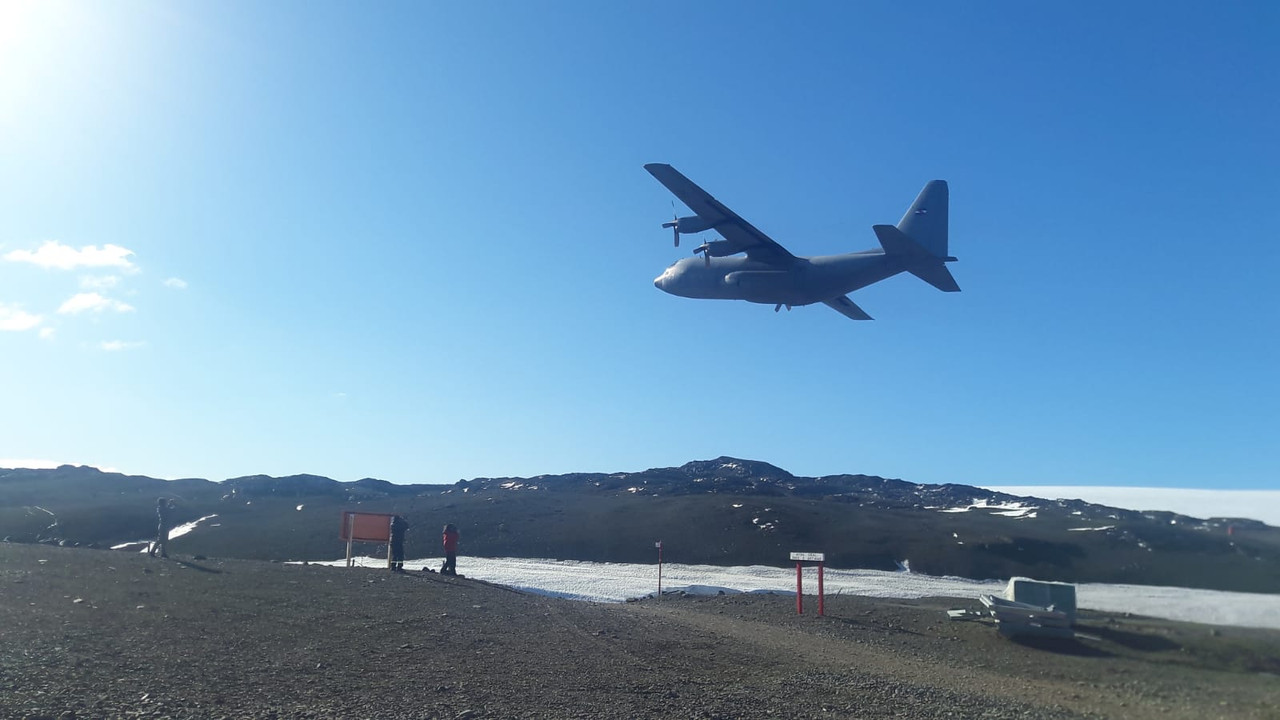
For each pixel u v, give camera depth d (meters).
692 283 40.69
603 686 11.84
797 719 10.60
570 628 17.31
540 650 14.48
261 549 43.66
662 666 13.75
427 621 16.66
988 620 21.19
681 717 10.33
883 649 17.94
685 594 31.31
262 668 11.45
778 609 25.55
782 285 38.16
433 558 43.31
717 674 13.40
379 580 22.66
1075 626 17.20
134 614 14.66
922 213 43.00
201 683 10.35
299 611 16.59
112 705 9.08
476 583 24.97
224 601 16.94
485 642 14.89
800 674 13.88
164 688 9.95
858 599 28.50
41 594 15.83
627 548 44.47
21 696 9.13
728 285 39.28
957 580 32.81
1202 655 13.26
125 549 34.53
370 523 27.73
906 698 12.23
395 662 12.53
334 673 11.49
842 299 43.03
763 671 13.94
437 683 11.29
